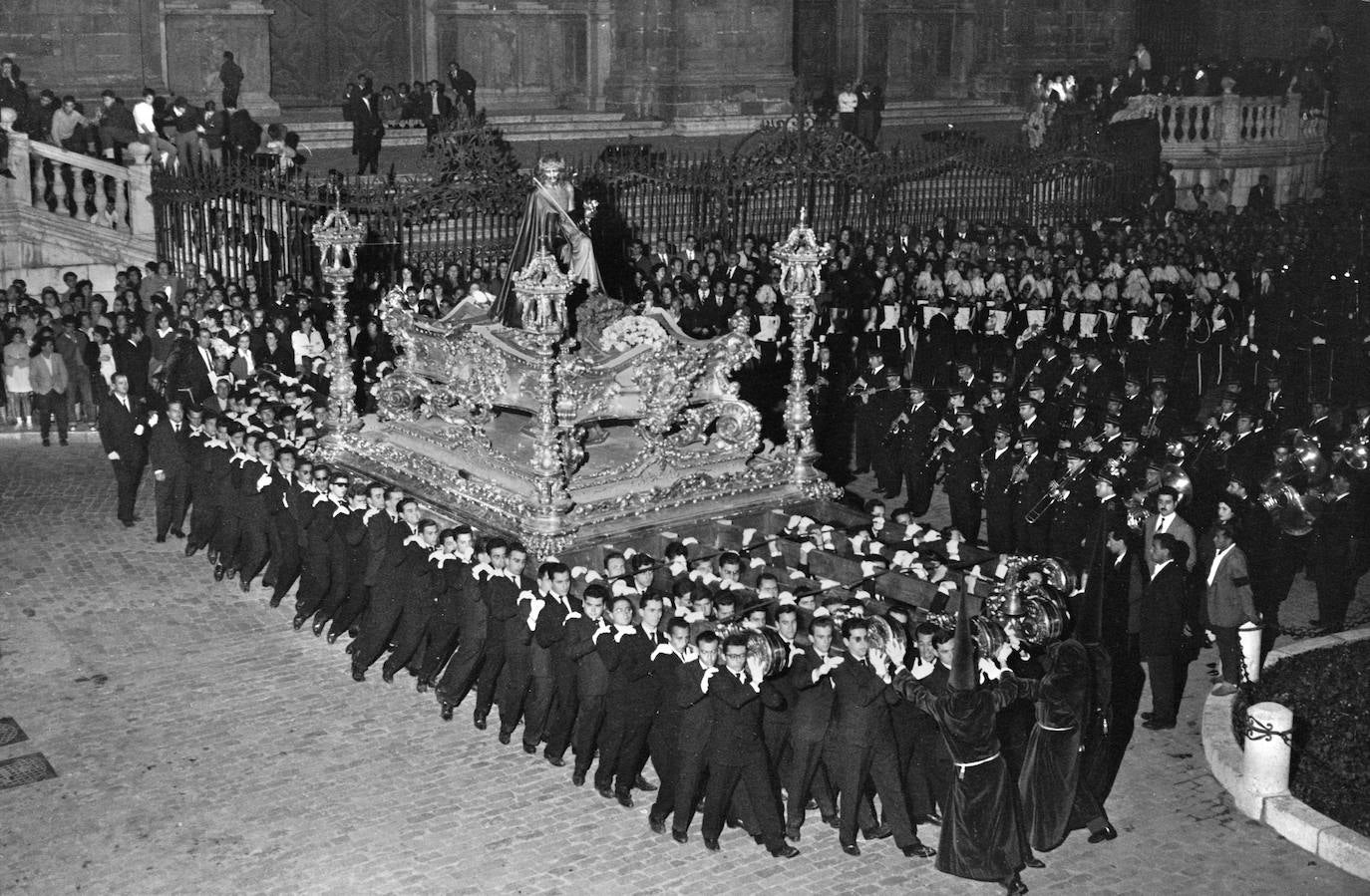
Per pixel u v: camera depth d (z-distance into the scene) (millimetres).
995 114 48438
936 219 33688
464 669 15953
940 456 21891
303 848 13492
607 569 15969
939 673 13141
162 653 17531
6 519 21781
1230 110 43594
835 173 33719
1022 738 13594
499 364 18734
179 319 25453
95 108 36531
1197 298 26797
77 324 25344
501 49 43344
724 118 42469
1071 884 12836
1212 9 56500
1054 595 13688
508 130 40531
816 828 13922
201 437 20219
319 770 14891
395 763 15062
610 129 41938
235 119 33250
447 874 13078
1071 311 26812
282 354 24672
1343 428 20500
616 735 14164
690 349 19125
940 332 26297
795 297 19672
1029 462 19438
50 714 16000
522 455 19562
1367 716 15227
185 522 21891
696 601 14805
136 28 36812
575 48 44094
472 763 15094
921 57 49719
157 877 13047
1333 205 38688
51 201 31266
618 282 30234
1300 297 28000
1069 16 50812
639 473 18969
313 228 20953
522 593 15227
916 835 13586
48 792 14414
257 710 16172
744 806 13742
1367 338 26344
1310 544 18266
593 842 13641
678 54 42250
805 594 15195
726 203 32531
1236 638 15641
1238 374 25547
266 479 18625
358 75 42344
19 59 35656
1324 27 49750
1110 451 19109
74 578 19719
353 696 16562
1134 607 16016
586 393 18453
